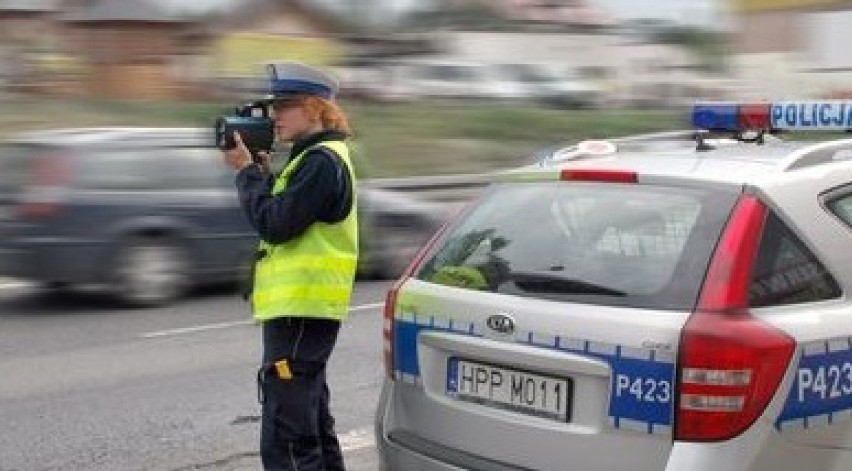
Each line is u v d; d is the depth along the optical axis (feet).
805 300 12.00
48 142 34.32
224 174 37.06
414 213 43.27
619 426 11.63
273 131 14.28
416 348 13.52
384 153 91.76
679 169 12.92
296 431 14.48
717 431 11.22
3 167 34.42
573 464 11.97
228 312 34.45
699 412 11.23
